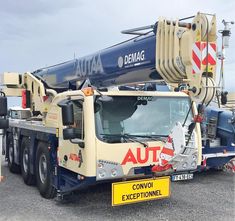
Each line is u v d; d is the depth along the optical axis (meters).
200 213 6.29
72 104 5.77
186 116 6.17
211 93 5.02
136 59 5.90
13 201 6.98
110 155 5.70
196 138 6.37
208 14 5.08
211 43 5.10
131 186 5.80
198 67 5.04
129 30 5.90
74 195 7.30
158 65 5.45
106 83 6.97
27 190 7.87
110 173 5.70
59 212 6.29
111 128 5.80
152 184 5.97
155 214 6.21
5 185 8.38
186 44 5.14
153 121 6.16
